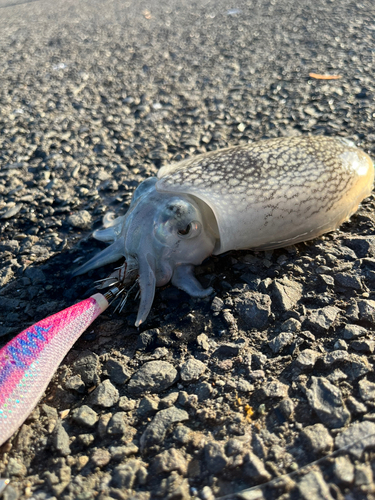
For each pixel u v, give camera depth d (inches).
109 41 15.0
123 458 5.3
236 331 6.6
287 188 6.8
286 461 5.1
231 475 5.0
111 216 8.7
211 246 7.2
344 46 13.9
